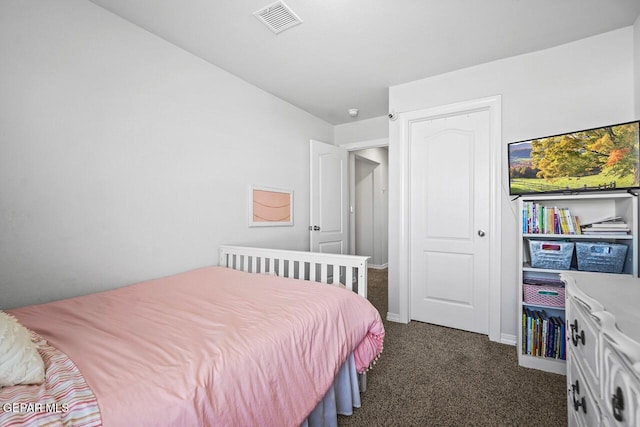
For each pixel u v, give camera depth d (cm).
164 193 201
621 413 60
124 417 61
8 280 136
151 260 192
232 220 253
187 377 76
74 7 158
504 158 226
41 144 145
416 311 275
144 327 108
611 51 192
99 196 167
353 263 164
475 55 222
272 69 245
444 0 162
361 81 268
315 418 120
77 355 84
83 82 161
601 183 173
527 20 180
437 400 155
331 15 176
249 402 85
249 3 166
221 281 179
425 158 269
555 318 190
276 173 303
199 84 226
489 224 237
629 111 188
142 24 185
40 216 145
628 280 112
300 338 111
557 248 187
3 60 134
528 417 141
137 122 186
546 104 212
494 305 230
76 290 158
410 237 276
